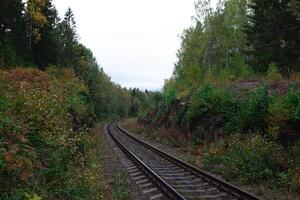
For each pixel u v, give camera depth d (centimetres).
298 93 1744
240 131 1895
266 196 1193
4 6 3722
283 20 3669
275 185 1281
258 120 1777
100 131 4584
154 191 1295
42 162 939
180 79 5228
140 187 1366
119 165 1916
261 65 3712
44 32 4406
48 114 1138
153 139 3347
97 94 7838
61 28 6209
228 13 5219
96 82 7812
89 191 1044
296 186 1206
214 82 2977
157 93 6303
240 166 1505
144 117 5203
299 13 3653
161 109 3859
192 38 5559
